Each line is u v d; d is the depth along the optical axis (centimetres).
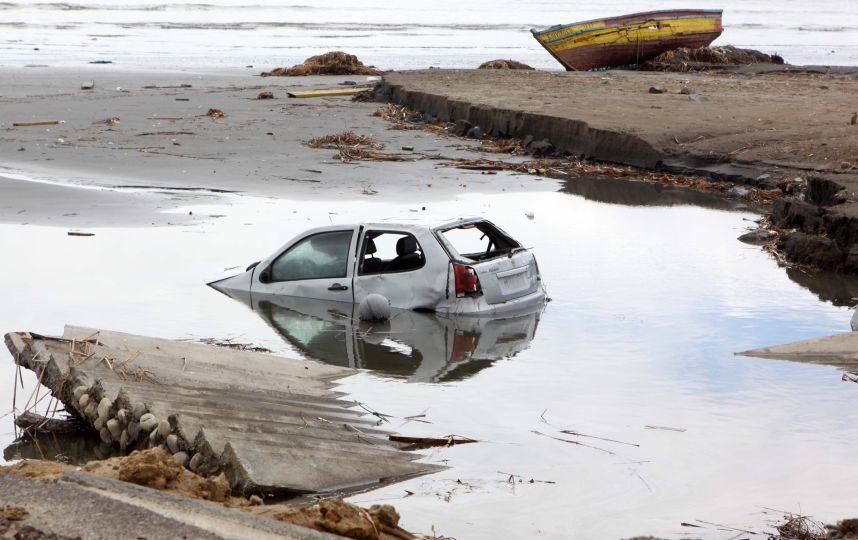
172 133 6444
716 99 7469
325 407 1922
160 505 1184
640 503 1510
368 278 2780
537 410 1944
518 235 3791
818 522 1431
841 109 6681
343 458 1631
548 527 1423
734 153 5247
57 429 1812
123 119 7112
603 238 3772
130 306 2705
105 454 1702
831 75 10556
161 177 4919
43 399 1967
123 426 1720
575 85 8731
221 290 2912
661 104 7031
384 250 3234
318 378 2144
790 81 9644
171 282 2980
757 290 3012
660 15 11931
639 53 11956
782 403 1981
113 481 1242
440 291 2697
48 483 1215
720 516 1462
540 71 10781
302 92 9144
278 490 1505
